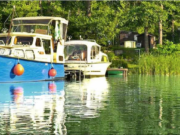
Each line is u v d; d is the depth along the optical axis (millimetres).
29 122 18531
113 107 23000
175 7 80875
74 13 76875
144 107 23031
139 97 27844
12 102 24859
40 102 24891
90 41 53219
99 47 54375
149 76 53375
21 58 38844
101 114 20609
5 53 38844
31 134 16391
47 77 43062
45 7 77125
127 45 108062
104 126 17781
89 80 45594
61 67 45656
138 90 32906
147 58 59281
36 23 45125
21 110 21734
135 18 76688
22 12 69812
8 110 21734
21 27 45375
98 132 16734
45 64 42500
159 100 26266
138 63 59938
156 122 18641
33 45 41344
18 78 39188
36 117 19719
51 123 18344
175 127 17641
